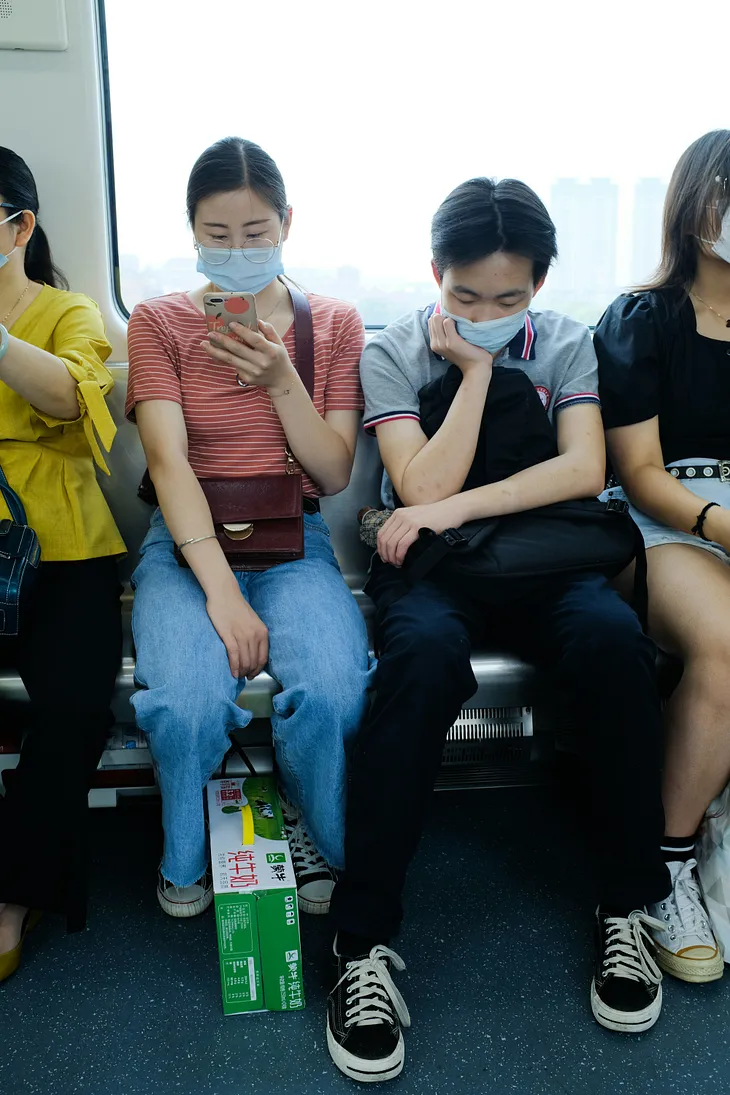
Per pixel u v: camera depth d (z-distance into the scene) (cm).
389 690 146
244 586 180
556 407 185
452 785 209
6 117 203
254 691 165
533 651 173
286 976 146
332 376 188
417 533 167
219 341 163
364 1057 133
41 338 180
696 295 193
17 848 150
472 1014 147
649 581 175
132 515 214
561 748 205
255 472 181
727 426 193
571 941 164
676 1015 147
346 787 156
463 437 172
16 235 177
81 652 160
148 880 182
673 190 190
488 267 164
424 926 168
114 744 188
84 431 181
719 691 159
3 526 161
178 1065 136
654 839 150
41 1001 149
